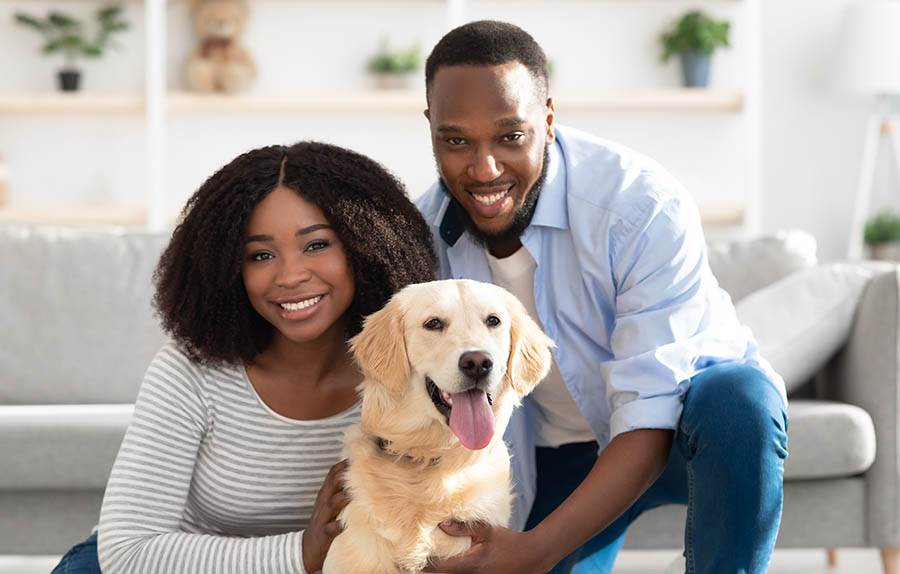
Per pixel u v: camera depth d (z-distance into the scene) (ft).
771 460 5.97
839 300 9.96
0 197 18.29
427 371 5.75
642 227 6.71
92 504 9.19
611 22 18.72
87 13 18.66
